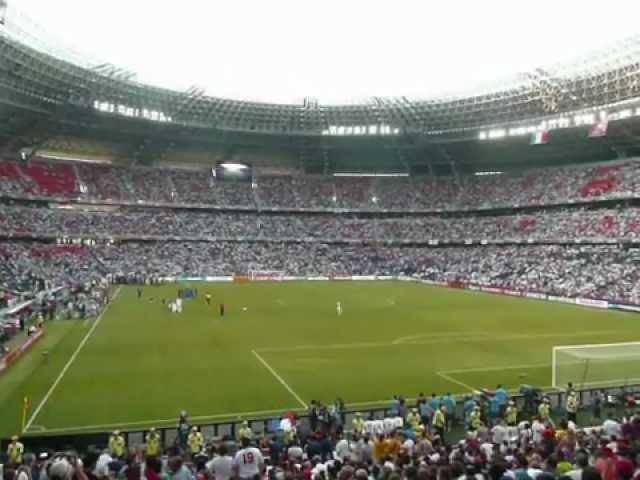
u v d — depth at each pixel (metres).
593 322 55.47
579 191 94.31
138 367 36.44
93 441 21.62
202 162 114.56
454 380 33.88
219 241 103.81
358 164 119.50
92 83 82.88
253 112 100.75
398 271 103.19
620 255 80.56
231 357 39.56
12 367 36.12
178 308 59.59
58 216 91.56
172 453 17.06
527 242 95.38
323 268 103.00
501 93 87.62
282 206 112.25
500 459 13.30
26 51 70.75
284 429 22.81
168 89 90.88
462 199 110.75
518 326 52.88
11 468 14.59
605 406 28.36
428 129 102.38
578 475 10.75
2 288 62.97
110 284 84.12
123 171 105.25
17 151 93.19
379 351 41.84
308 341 45.31
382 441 17.70
